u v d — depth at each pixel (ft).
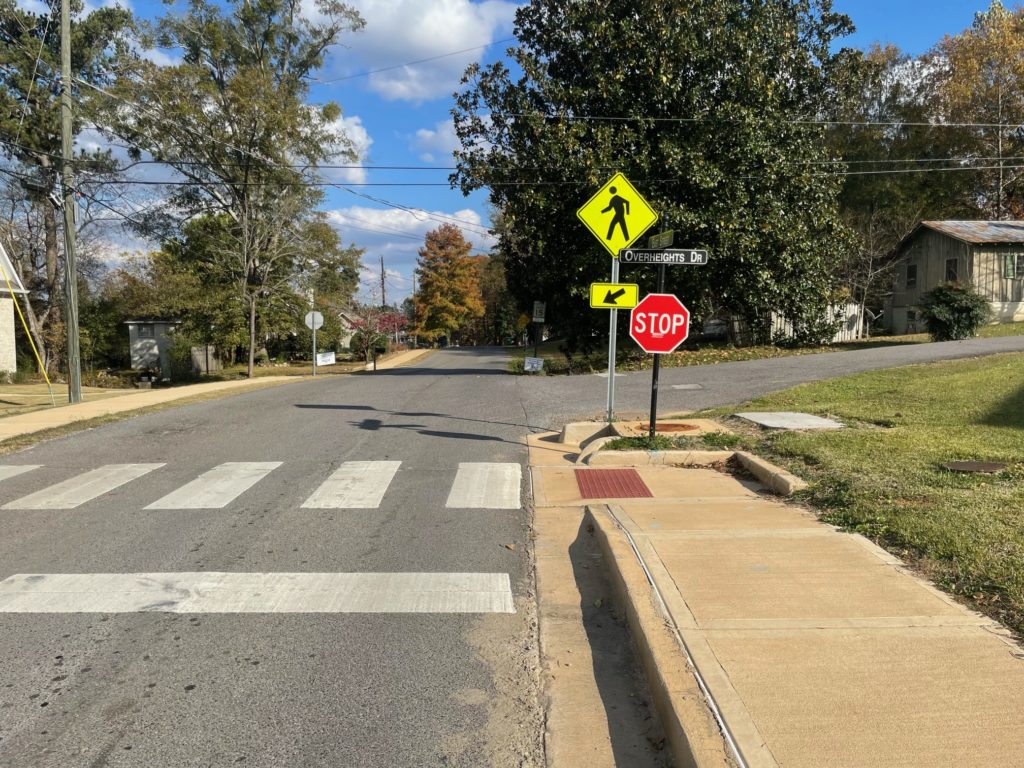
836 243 76.89
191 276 129.29
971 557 14.37
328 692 11.70
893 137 132.26
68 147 54.85
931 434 26.66
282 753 10.06
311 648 13.23
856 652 11.16
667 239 28.30
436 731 10.62
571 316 82.02
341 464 28.12
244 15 119.75
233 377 124.06
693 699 10.05
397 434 34.27
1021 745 8.73
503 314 285.23
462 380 63.87
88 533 20.11
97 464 29.04
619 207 29.66
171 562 17.72
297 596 15.58
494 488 24.31
